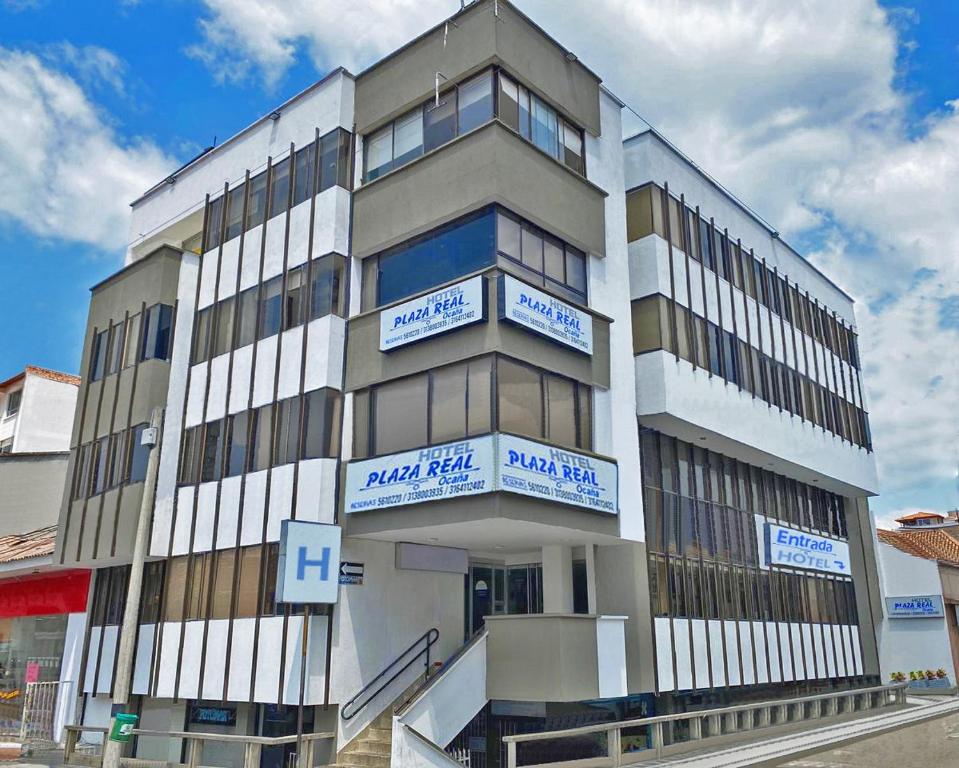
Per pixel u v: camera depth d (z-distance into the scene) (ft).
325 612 57.21
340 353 62.80
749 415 82.17
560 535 59.93
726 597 78.54
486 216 57.57
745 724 71.41
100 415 76.18
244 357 68.59
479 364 54.54
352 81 69.46
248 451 65.05
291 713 59.16
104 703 71.51
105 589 75.77
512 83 61.82
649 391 70.79
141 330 74.18
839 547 101.40
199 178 79.41
